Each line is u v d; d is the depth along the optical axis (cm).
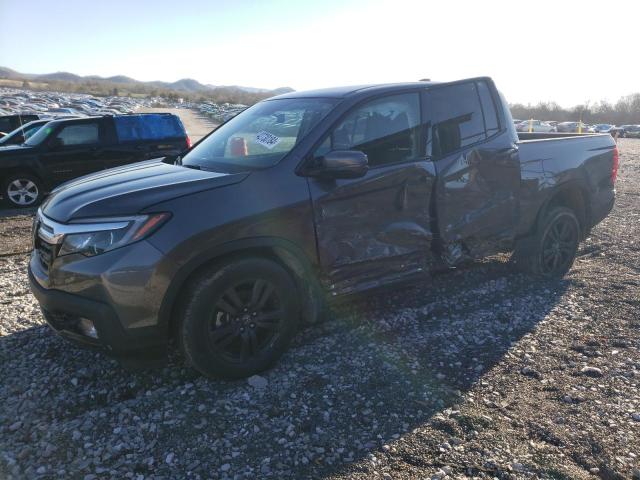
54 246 305
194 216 306
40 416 300
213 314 317
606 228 734
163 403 309
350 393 319
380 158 379
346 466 255
